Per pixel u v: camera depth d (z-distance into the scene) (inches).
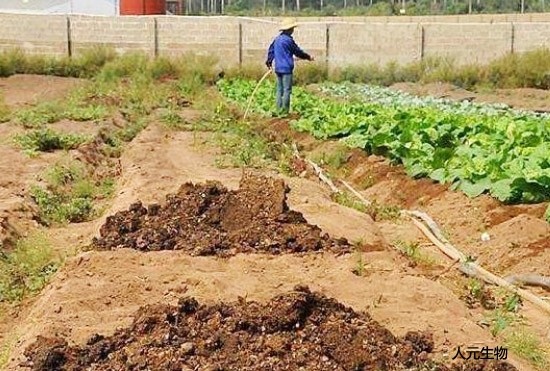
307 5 3046.3
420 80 1224.8
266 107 844.0
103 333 254.4
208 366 223.1
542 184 397.7
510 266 347.9
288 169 533.0
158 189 437.7
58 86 1127.6
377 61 1268.5
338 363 227.6
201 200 373.1
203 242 340.5
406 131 525.0
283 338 237.0
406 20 1801.2
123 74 1200.8
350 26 1266.0
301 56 800.3
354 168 562.3
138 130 706.8
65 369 230.4
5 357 251.3
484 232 386.0
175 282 298.5
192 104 949.2
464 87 1190.9
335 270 315.3
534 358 257.1
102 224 374.9
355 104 799.1
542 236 359.9
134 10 1535.4
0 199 421.4
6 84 1139.9
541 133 513.0
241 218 361.4
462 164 459.8
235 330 242.1
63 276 305.7
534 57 1190.3
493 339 260.7
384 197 486.3
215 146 606.9
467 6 2436.0
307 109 784.3
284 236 345.1
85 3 1630.2
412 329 260.5
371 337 239.3
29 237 375.2
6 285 319.9
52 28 1266.0
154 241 343.3
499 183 410.3
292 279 303.4
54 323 261.3
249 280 301.0
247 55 1278.3
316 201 427.2
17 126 679.1
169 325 245.1
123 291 288.5
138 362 226.5
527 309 305.9
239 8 2982.3
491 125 556.4
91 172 547.5
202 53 1279.5
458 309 287.0
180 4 2342.5
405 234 402.0
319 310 251.6
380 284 301.7
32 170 510.6
